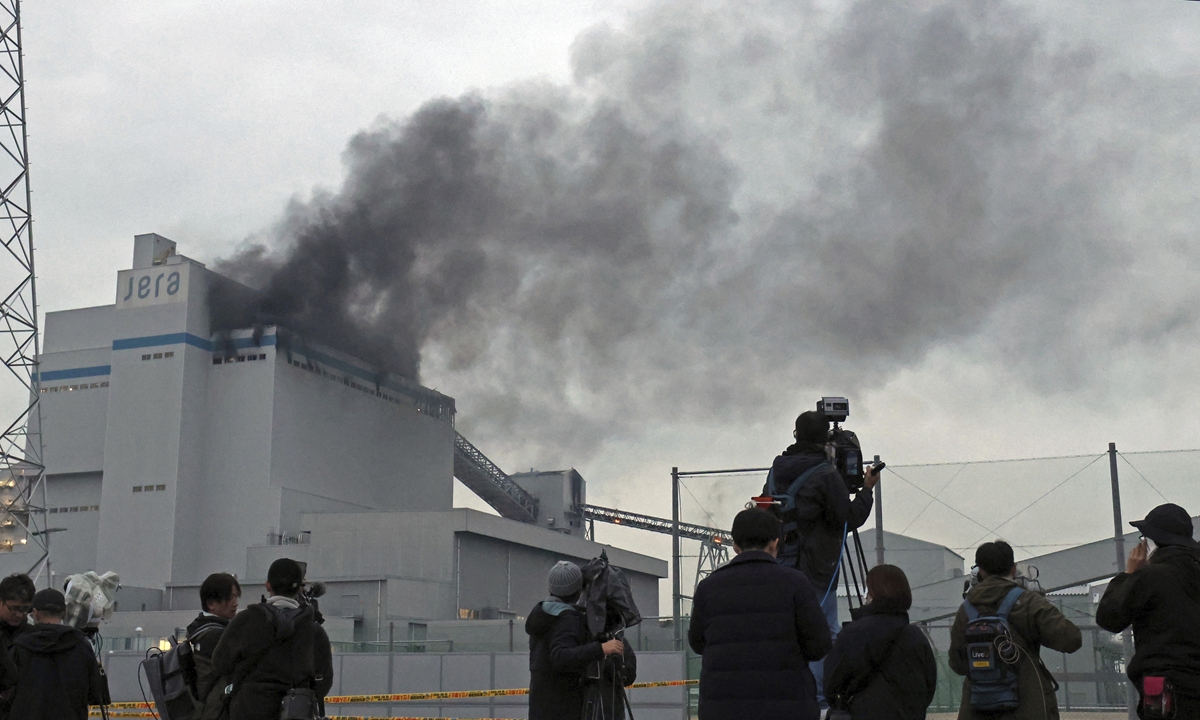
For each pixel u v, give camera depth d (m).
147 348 88.81
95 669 8.98
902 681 6.71
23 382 62.50
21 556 86.44
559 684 8.68
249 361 89.31
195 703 8.73
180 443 86.44
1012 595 7.32
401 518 82.81
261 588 81.31
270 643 8.11
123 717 24.16
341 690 28.89
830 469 8.06
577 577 8.77
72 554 92.06
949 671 20.55
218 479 88.06
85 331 100.19
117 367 89.12
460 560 81.94
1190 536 7.09
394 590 75.94
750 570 6.96
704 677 6.88
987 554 7.49
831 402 8.69
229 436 88.44
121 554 85.62
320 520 84.12
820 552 8.06
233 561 86.31
